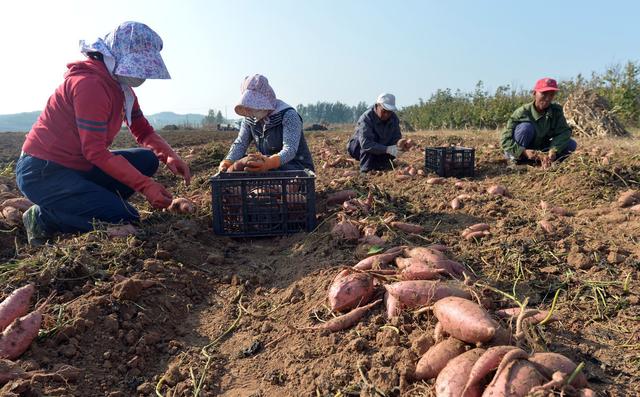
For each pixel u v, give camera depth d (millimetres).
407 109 30547
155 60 3660
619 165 5605
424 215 4562
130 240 3514
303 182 4102
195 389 2293
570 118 12914
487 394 1728
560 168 5957
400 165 7617
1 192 5473
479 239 3785
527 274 3152
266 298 3162
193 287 3250
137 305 2846
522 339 2068
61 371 2221
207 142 13133
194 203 4840
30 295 2598
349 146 7773
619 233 3879
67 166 3805
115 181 4234
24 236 4156
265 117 4781
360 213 4375
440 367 2037
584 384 1815
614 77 15852
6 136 12945
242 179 4023
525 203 4848
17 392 2006
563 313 2662
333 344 2461
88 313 2639
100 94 3564
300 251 3758
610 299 2766
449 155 6629
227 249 3920
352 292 2664
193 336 2797
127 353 2539
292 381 2299
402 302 2506
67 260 3121
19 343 2303
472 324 2041
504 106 19375
